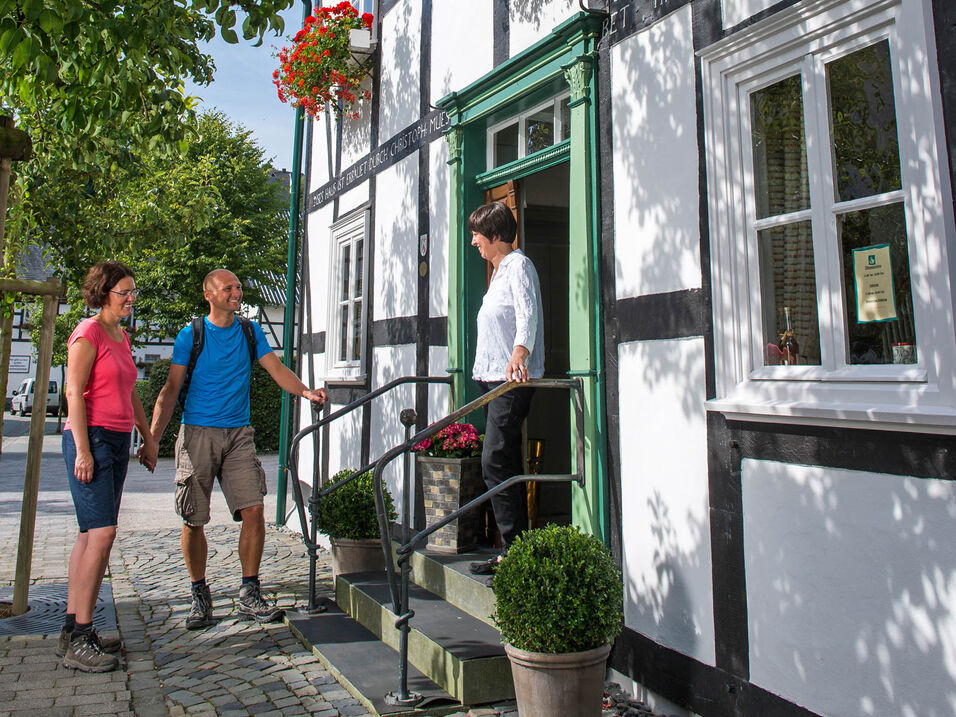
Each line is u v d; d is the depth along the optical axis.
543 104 4.54
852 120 2.68
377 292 6.47
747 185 3.06
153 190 6.68
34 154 5.29
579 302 3.86
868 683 2.46
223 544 6.95
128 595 5.11
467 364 4.96
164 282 19.33
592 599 2.89
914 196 2.43
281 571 5.86
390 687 3.38
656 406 3.41
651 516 3.42
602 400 3.74
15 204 5.59
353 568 5.01
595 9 3.92
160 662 3.85
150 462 4.38
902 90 2.47
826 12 2.69
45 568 5.94
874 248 2.60
